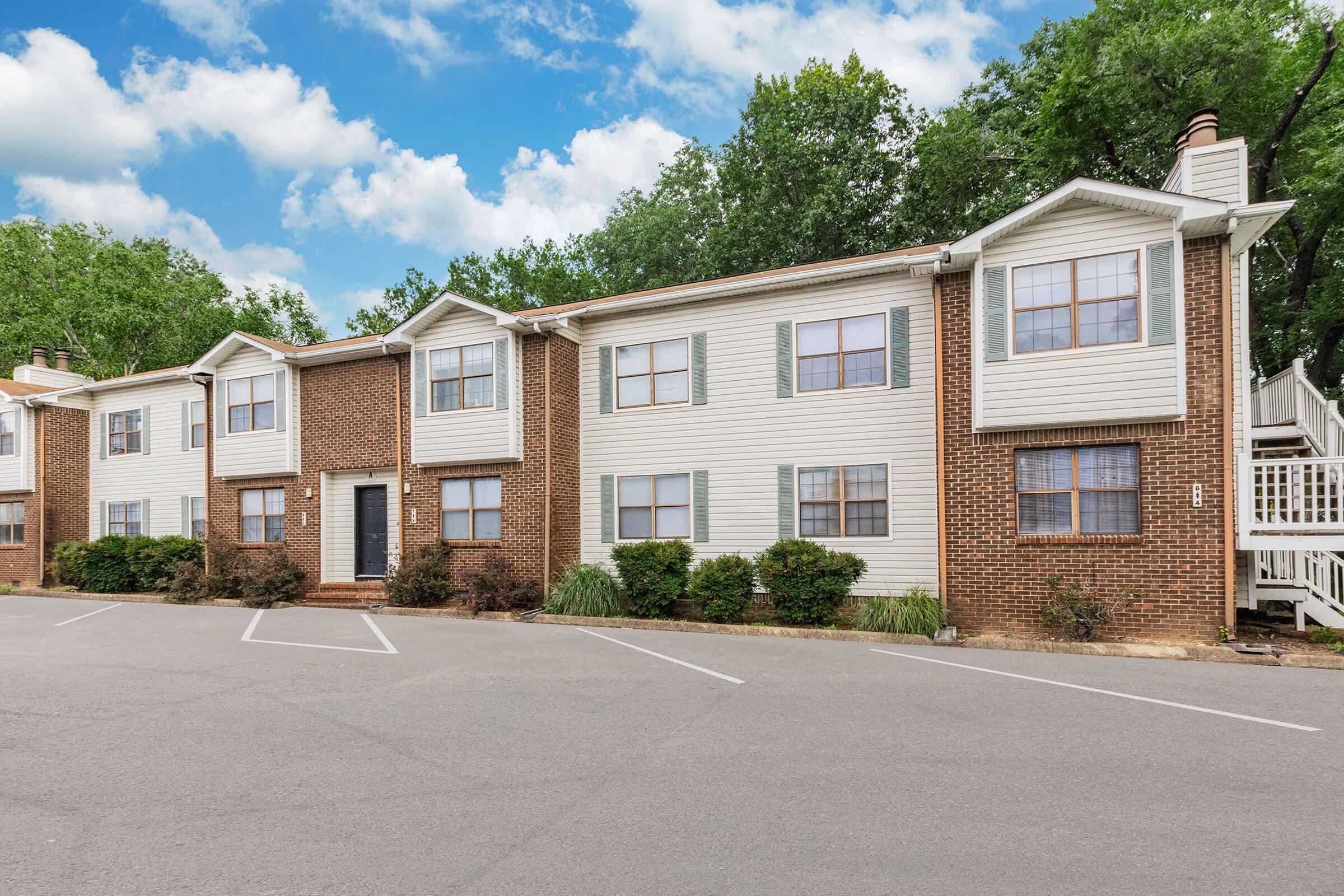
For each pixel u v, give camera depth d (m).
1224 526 9.97
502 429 14.87
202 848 4.05
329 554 17.53
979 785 4.89
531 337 14.99
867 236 25.80
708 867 3.74
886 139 26.78
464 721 6.59
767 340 13.95
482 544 15.22
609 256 35.72
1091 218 10.71
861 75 28.14
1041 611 10.87
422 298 37.50
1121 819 4.34
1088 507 10.89
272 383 18.03
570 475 15.25
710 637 11.42
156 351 34.62
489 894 3.48
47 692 7.89
